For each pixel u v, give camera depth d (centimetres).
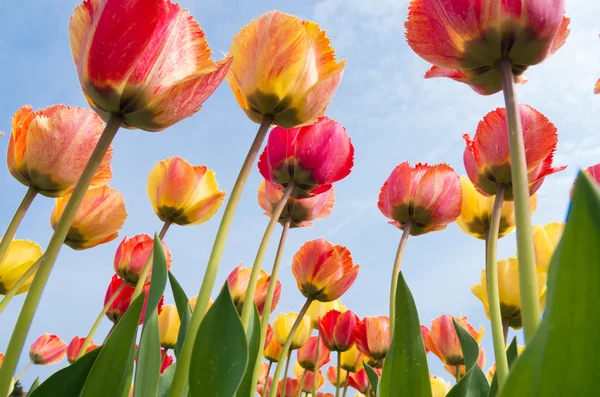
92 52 17
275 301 47
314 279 42
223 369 16
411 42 21
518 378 8
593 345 7
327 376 83
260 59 24
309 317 62
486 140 27
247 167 22
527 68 19
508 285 40
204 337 16
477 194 39
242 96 25
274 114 24
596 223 7
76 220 36
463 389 24
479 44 19
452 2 19
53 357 83
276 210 26
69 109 27
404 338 19
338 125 32
